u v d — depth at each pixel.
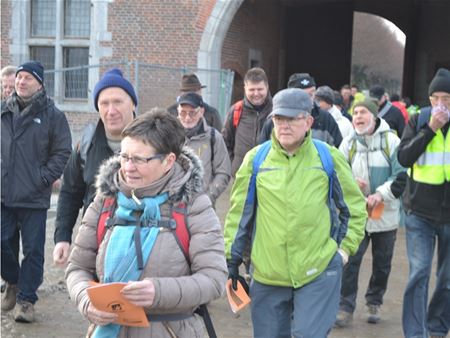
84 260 2.82
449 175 4.79
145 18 15.85
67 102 16.39
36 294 5.78
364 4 28.59
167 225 2.64
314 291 3.77
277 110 3.73
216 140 5.67
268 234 3.81
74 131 16.14
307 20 27.53
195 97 5.55
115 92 3.59
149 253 2.61
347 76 28.06
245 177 3.93
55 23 16.36
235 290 3.87
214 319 5.75
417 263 4.87
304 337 3.69
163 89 15.95
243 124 6.46
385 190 5.19
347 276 5.59
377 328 5.65
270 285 3.88
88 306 2.60
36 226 5.47
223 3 15.58
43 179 5.43
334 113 7.89
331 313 3.80
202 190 2.72
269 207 3.81
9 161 5.40
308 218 3.74
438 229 4.92
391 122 8.50
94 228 2.81
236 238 3.92
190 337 2.70
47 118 5.49
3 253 5.52
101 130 3.81
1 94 6.76
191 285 2.57
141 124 2.63
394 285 6.93
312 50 27.92
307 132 3.85
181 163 2.74
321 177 3.81
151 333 2.65
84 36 16.31
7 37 16.33
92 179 3.77
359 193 3.92
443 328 5.09
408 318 4.93
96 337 2.70
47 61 16.55
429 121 4.77
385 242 5.62
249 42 20.28
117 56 16.00
